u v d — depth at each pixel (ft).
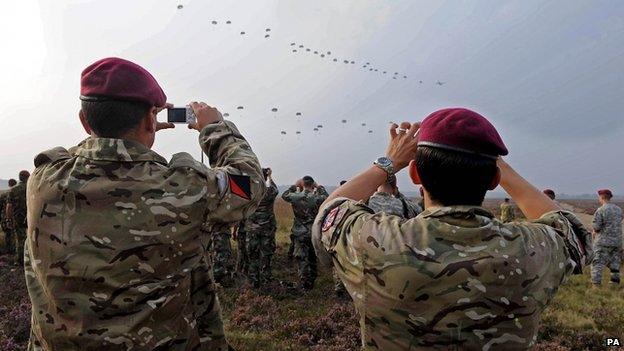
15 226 38.60
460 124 5.16
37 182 5.79
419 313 4.99
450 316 4.91
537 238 5.35
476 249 5.07
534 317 5.08
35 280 5.78
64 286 5.42
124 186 5.58
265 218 33.14
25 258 6.02
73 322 5.37
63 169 5.79
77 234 5.46
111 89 5.76
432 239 5.15
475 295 4.88
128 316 5.42
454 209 5.31
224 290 31.71
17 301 28.14
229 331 23.48
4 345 19.60
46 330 5.52
